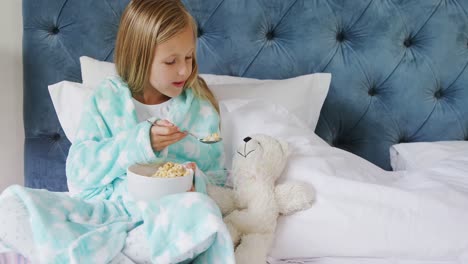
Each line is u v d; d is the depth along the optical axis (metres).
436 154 1.20
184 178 0.77
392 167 1.32
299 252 0.81
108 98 0.96
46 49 1.29
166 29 0.89
